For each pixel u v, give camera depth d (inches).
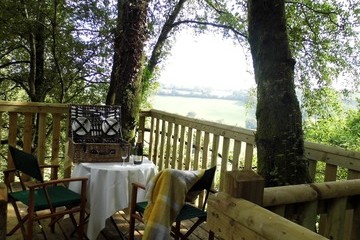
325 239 39.0
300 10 243.8
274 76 86.3
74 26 254.7
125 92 159.5
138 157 123.8
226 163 133.2
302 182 84.4
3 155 297.0
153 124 185.8
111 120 136.0
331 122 263.0
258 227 45.7
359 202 63.0
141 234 119.8
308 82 249.8
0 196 49.4
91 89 295.0
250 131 120.4
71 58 264.8
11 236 109.3
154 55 259.9
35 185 94.5
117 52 163.6
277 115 85.7
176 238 100.4
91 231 108.4
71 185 116.6
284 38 87.4
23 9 246.4
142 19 159.8
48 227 119.1
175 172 85.2
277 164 85.0
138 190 111.1
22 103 148.8
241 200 50.9
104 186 108.9
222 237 53.3
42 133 156.0
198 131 148.7
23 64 310.7
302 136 87.0
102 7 246.8
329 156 93.6
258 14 87.7
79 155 116.5
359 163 86.0
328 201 59.7
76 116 133.3
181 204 84.5
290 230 41.9
